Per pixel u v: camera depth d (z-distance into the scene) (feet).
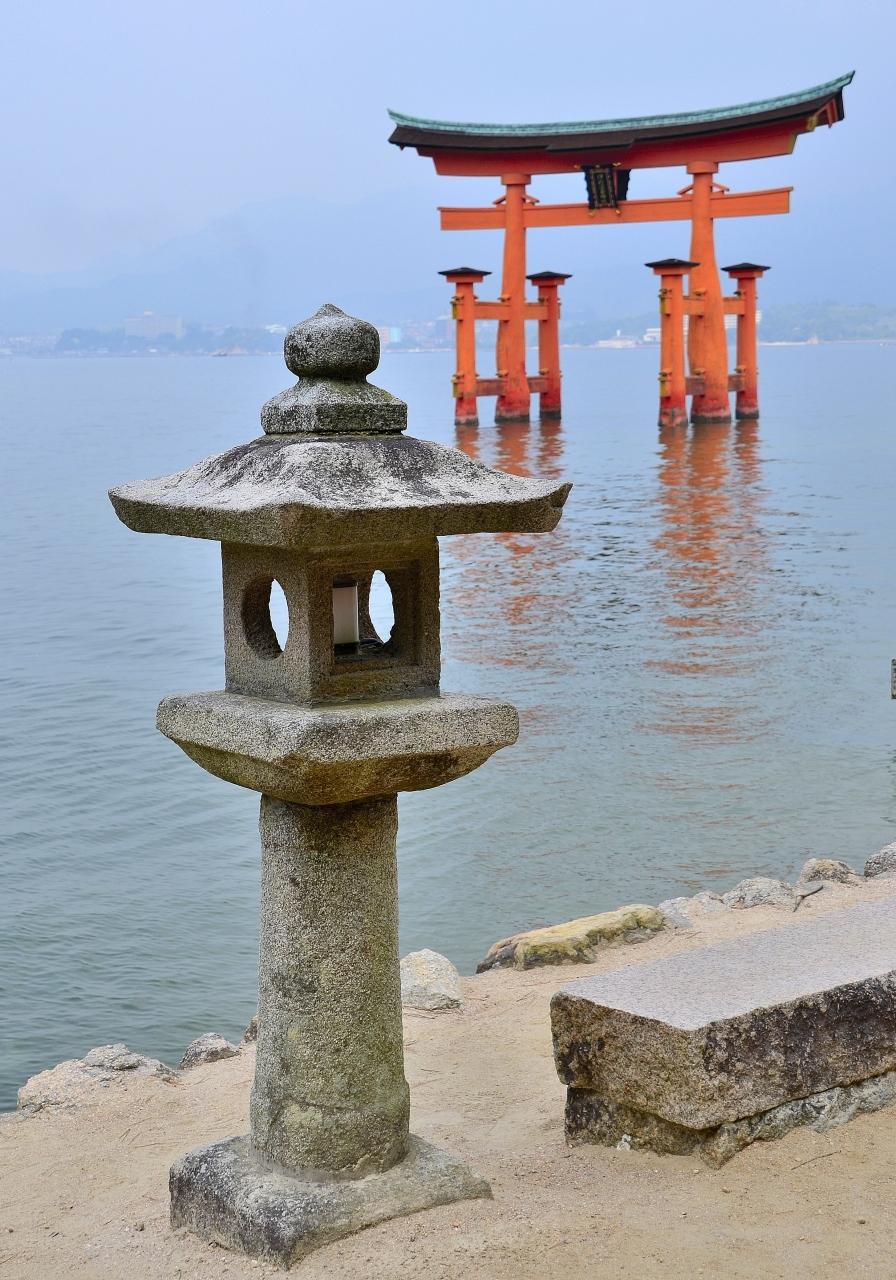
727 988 17.70
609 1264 14.87
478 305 240.53
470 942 38.27
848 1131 17.21
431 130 218.38
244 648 16.56
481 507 15.57
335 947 15.98
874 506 143.54
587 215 227.81
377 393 16.42
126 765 55.77
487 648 80.89
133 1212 18.30
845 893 31.78
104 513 146.92
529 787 52.26
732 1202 15.89
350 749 14.97
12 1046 33.01
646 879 42.68
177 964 37.52
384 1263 15.11
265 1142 16.42
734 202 219.41
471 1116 20.97
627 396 481.46
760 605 92.17
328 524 14.71
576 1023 17.81
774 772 53.62
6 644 81.46
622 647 80.07
